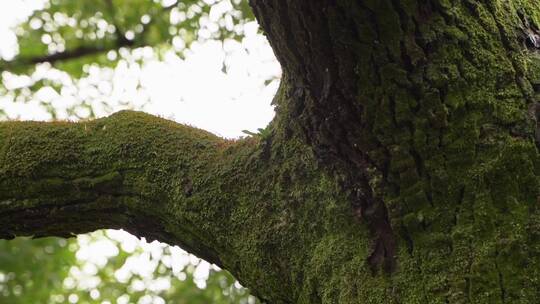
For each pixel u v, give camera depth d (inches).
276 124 180.7
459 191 172.1
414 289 171.6
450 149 172.1
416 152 172.6
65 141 185.3
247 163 181.3
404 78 171.3
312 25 170.1
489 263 170.1
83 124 186.7
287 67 175.2
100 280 334.3
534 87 173.0
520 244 169.8
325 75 172.2
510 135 171.8
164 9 290.4
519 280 169.2
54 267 326.6
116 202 183.8
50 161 184.2
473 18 173.0
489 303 169.2
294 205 178.4
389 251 173.8
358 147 173.8
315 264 176.4
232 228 180.5
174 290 268.8
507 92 172.6
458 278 170.4
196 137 185.2
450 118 172.1
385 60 170.9
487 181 171.6
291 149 179.3
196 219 181.6
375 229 174.7
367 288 173.2
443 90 172.1
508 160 171.3
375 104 171.9
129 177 183.6
